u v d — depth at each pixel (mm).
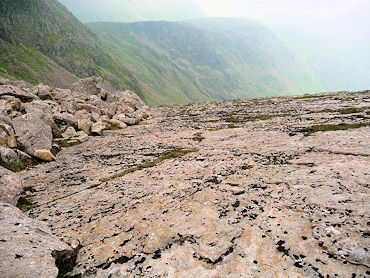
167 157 19375
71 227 10203
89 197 13055
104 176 16219
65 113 32188
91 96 47031
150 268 7566
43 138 22203
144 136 29141
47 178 16500
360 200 9336
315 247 7516
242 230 8844
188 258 7824
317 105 38562
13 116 25156
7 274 6164
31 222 9117
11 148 19500
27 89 40188
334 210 9055
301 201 10062
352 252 7008
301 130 22328
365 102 35250
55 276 6723
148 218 10281
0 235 7508
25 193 14156
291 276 6691
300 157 15453
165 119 44438
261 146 19297
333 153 15125
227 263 7461
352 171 11930
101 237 9344
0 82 42656
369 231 7637
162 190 12914
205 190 12328
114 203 12047
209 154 18953
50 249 7758
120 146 24656
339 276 6414
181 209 10742
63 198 13242
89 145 26047
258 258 7500
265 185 12062
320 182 11344
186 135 27578
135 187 13742
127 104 56406
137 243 8789
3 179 12414
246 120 33406
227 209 10320
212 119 38125
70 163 19797
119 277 7340
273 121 29766
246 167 15117
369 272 6324
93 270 7691
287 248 7688
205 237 8711
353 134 18250
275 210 9773
